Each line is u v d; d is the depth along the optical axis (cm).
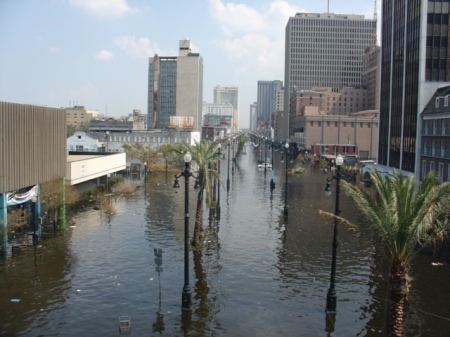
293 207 5297
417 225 1747
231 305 2370
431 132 5562
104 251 3316
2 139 3541
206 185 3484
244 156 15800
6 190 3606
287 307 2358
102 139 11681
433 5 5800
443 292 2572
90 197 5750
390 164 6931
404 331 2089
